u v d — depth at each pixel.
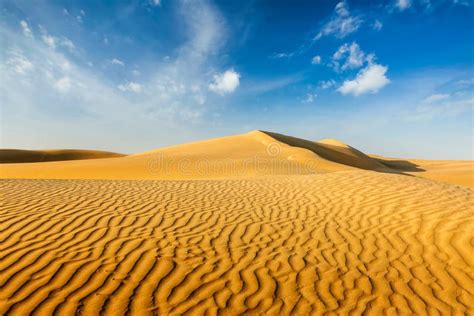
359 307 4.05
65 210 6.93
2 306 3.67
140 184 10.80
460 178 32.47
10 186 9.32
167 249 5.29
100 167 25.77
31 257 4.75
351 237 6.00
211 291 4.22
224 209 7.66
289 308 3.98
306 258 5.20
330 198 8.48
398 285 4.52
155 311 3.76
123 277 4.38
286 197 8.91
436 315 3.95
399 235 5.98
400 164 82.94
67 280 4.23
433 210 6.94
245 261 5.04
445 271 4.84
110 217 6.64
